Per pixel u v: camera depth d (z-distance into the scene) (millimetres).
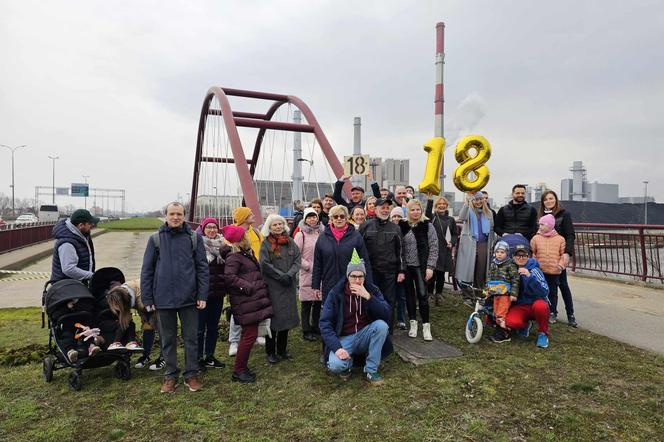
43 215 45656
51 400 3482
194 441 2836
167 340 3660
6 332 5465
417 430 2887
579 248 9242
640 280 7703
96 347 3701
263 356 4531
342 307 3879
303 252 5074
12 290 8781
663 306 6031
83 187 83312
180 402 3422
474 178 6055
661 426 2854
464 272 5973
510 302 4594
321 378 3852
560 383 3529
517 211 5547
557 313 5668
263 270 4105
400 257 4613
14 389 3703
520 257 4582
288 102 19188
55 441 2854
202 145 25094
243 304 3830
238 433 2924
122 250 19219
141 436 2908
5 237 17141
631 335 4746
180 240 3711
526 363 3971
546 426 2885
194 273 3729
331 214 4332
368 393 3482
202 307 3721
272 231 4211
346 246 4227
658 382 3512
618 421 2920
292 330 5473
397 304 5359
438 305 6309
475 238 5941
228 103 16156
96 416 3203
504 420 2977
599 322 5262
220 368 4191
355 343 3814
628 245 8016
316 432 2902
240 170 14242
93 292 4137
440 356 4172
